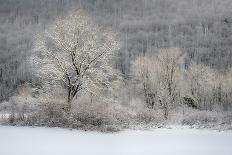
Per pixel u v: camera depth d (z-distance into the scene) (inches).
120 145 629.9
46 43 1174.3
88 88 1144.8
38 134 776.9
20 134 767.7
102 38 1183.6
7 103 1807.3
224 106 2377.0
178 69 1945.1
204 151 569.6
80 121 959.0
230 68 2829.7
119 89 1839.3
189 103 2322.8
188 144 651.5
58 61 1141.1
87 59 1153.4
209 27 6353.3
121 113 1048.8
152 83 1988.2
